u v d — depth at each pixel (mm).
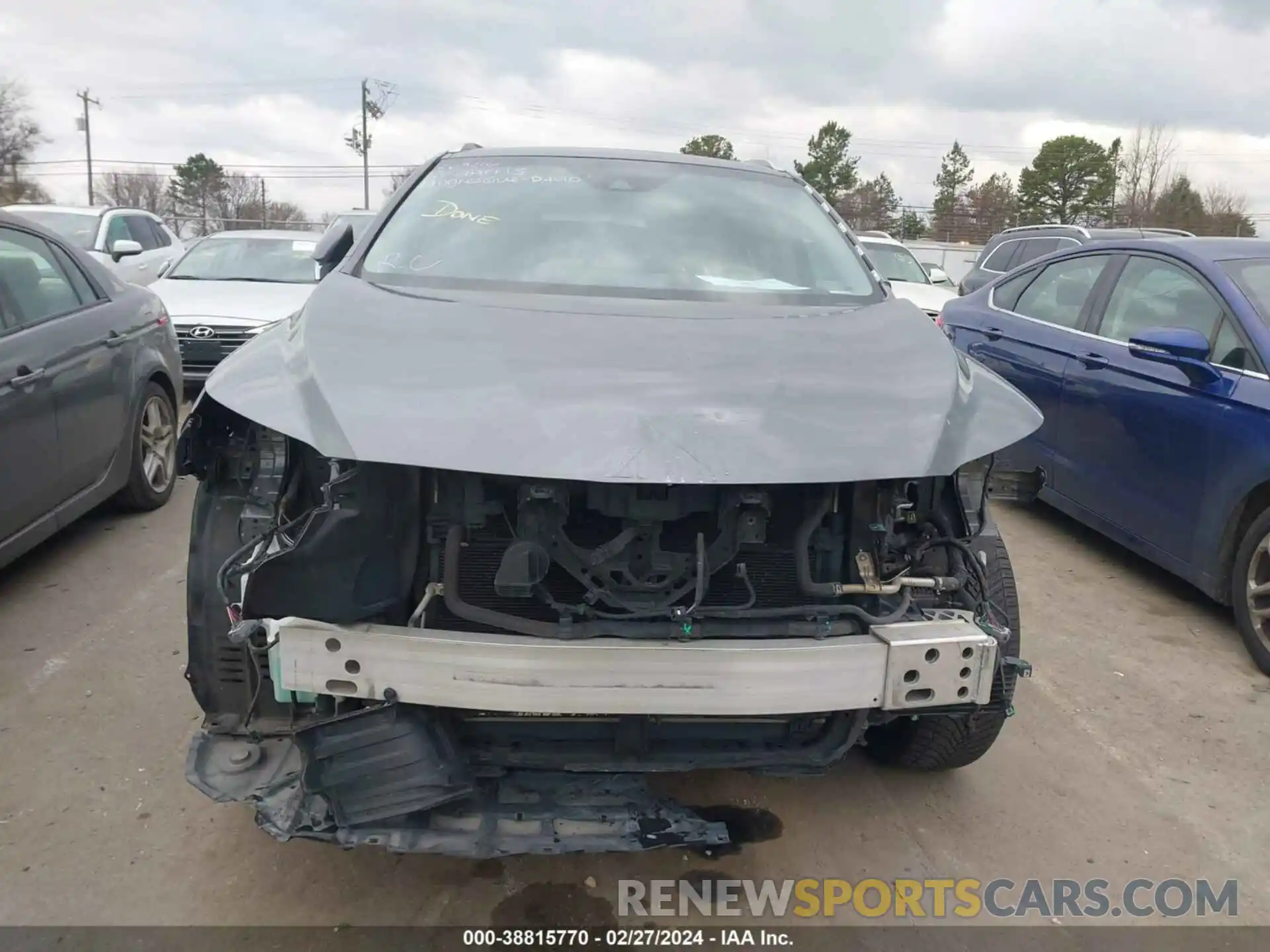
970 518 2621
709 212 3576
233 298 8773
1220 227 54781
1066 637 4527
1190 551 4586
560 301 2969
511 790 2396
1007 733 3658
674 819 2361
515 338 2576
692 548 2428
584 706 2156
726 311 3023
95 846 2795
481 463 2129
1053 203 62062
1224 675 4184
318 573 2240
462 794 2262
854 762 3424
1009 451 6160
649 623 2312
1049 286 6152
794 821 3076
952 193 70312
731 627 2346
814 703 2240
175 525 5480
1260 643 4160
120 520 5547
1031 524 6230
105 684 3688
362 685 2178
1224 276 4688
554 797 2391
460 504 2385
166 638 4082
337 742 2246
